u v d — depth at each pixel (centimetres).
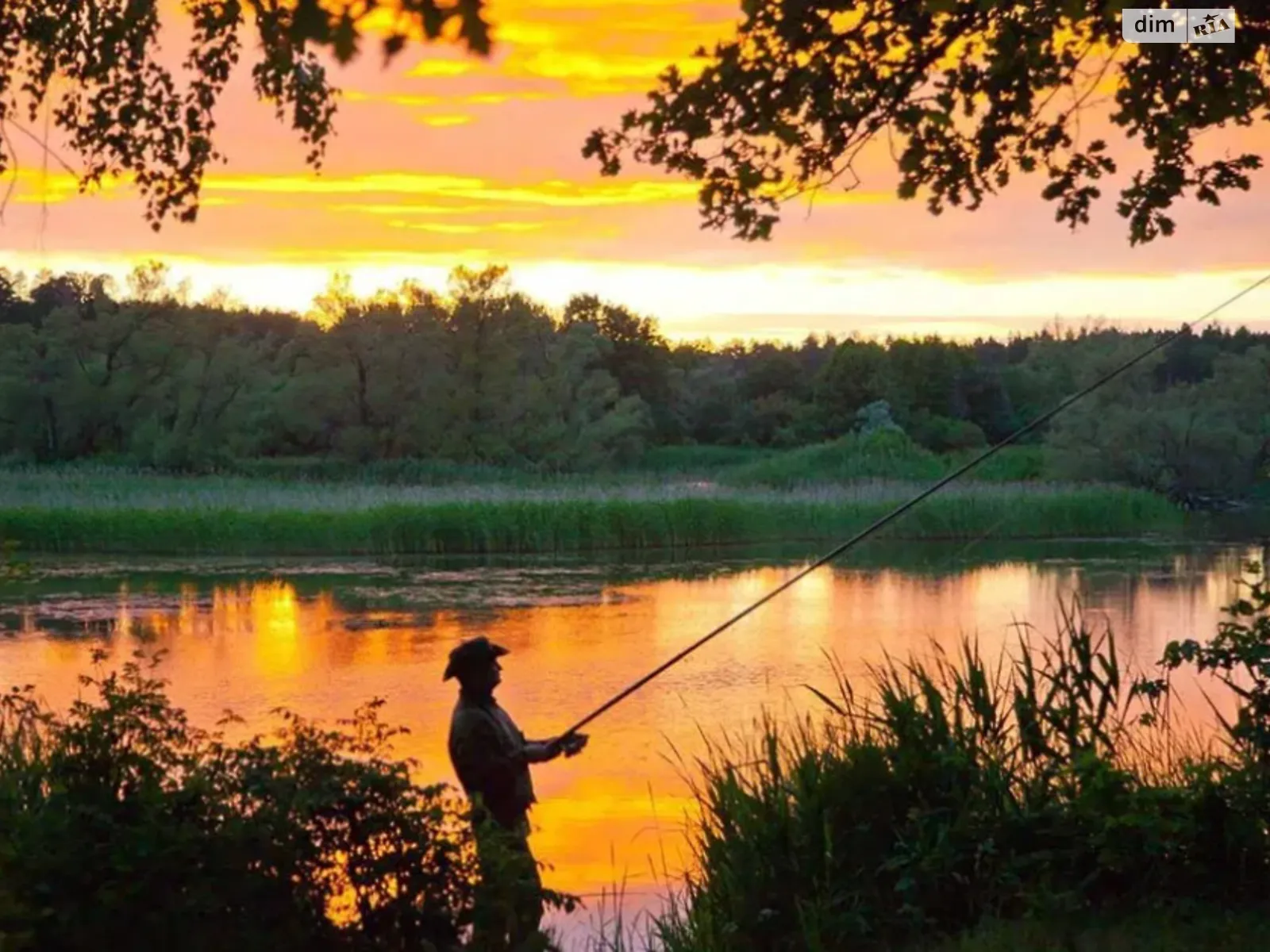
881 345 9819
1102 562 3322
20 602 2628
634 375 10488
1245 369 5562
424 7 257
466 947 577
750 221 737
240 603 2625
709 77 715
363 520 3791
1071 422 5547
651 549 3888
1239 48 706
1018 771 724
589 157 735
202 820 572
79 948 542
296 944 557
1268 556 3158
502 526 3828
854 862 677
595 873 933
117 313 7181
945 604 2542
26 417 7038
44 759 689
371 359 7162
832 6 697
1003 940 593
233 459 6788
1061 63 739
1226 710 1173
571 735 723
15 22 878
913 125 724
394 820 578
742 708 1552
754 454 9194
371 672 1858
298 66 850
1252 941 558
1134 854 639
